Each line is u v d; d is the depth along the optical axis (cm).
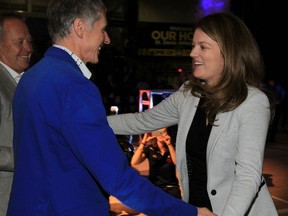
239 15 1529
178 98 193
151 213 136
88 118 127
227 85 166
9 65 219
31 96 135
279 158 738
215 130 169
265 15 1558
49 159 132
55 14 143
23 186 136
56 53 142
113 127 211
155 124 203
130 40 1378
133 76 1158
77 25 142
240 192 148
